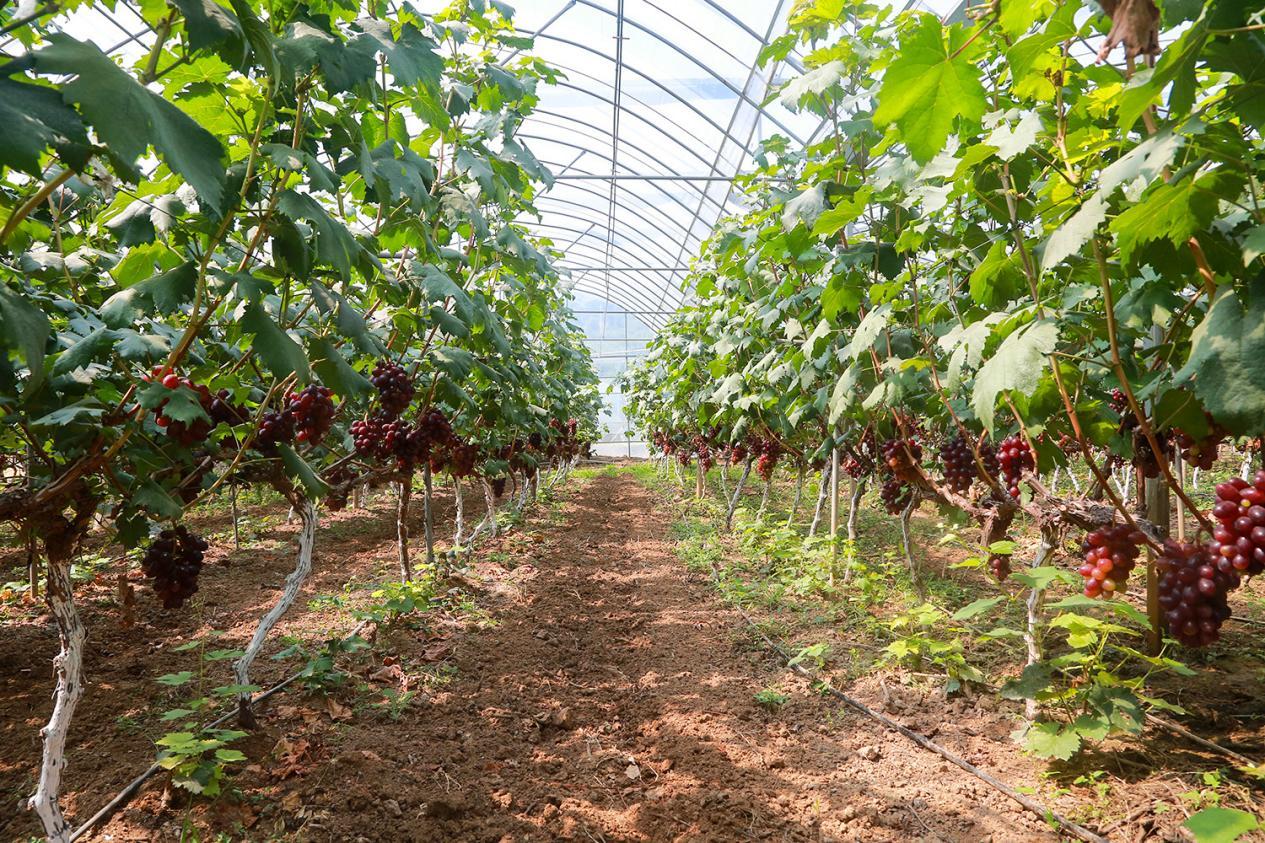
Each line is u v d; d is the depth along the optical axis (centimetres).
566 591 687
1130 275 203
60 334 283
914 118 189
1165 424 227
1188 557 190
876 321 361
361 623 528
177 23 182
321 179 243
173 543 308
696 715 405
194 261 247
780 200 468
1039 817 287
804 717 398
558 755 367
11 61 133
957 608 539
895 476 477
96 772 328
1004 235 273
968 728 365
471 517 1118
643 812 309
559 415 1173
